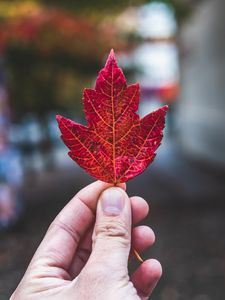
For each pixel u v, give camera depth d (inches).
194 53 116.8
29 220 58.3
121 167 9.1
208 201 66.5
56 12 57.8
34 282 9.8
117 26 67.5
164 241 46.1
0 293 33.8
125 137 9.0
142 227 9.9
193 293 32.9
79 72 87.0
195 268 37.4
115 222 9.2
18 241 48.3
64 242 10.4
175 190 80.5
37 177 113.6
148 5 60.6
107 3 58.3
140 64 92.6
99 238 9.2
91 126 8.9
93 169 9.1
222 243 43.4
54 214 61.7
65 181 103.3
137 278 10.2
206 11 100.6
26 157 126.3
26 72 83.9
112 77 8.8
